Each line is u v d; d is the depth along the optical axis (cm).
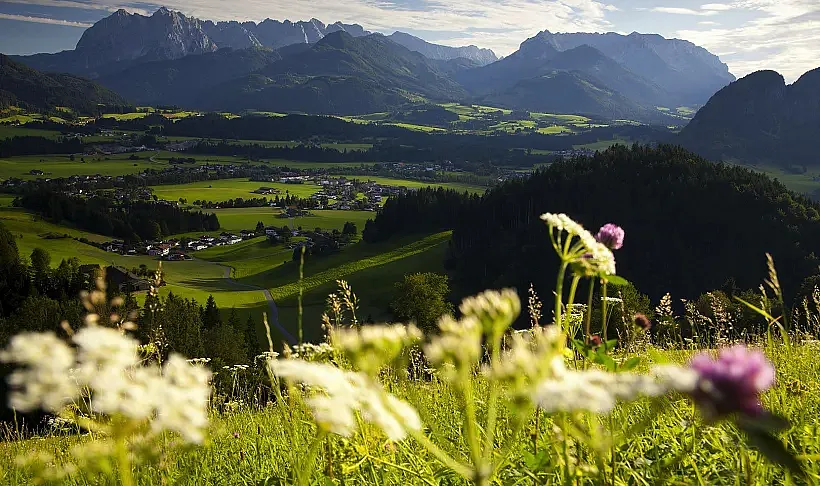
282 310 10181
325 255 14275
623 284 277
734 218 10062
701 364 165
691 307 794
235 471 422
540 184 12550
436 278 4516
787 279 8931
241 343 4128
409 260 12850
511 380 206
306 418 333
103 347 178
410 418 222
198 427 187
